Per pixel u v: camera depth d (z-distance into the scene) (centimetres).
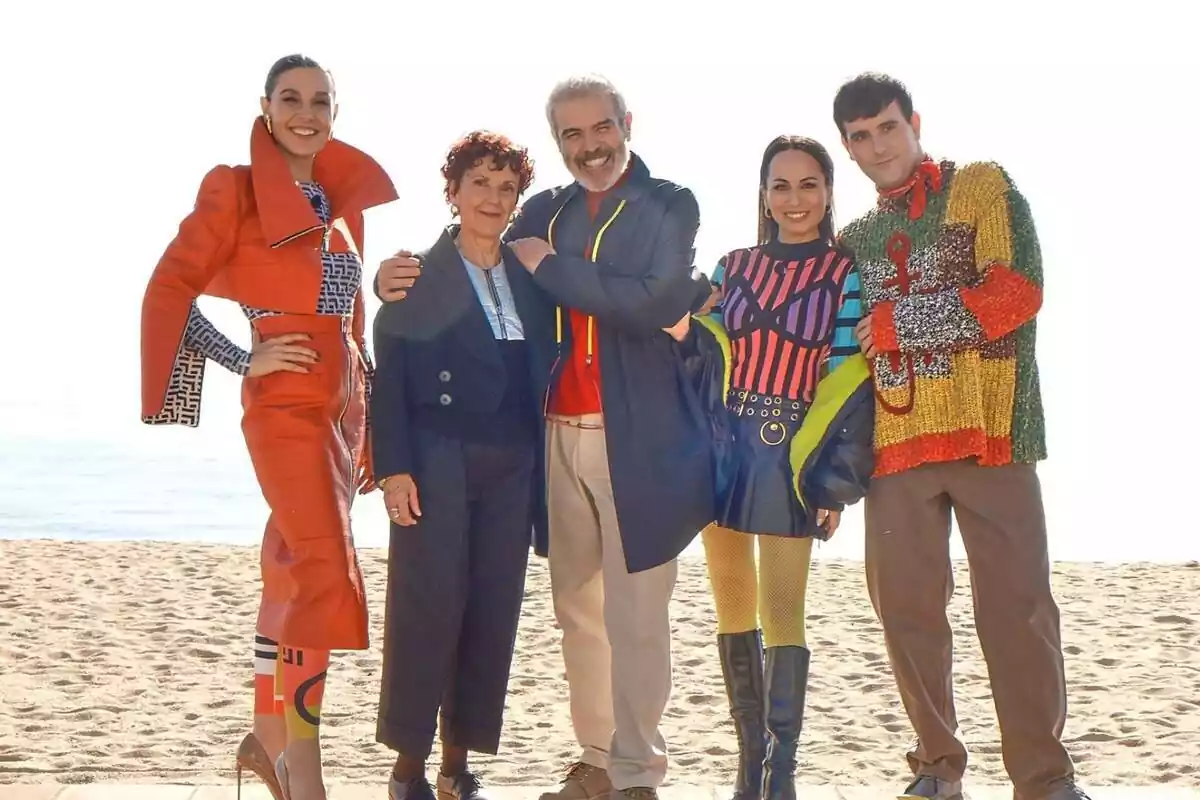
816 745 648
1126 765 607
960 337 425
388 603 437
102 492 1791
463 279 437
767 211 464
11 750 623
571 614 456
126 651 813
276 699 439
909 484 437
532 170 441
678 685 750
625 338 439
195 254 416
